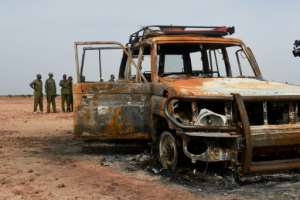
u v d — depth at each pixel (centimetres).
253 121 648
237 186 620
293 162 633
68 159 884
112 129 822
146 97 789
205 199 563
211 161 624
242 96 620
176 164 690
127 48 858
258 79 807
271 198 559
